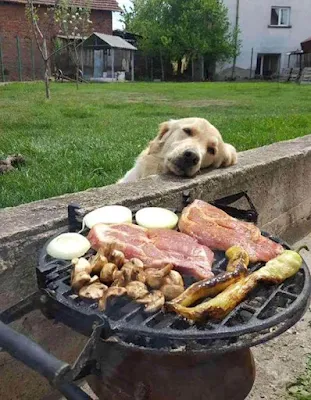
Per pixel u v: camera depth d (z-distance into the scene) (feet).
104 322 1.51
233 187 3.83
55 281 1.76
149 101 16.99
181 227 2.20
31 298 1.89
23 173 5.18
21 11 34.42
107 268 1.75
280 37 44.29
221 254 2.07
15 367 2.47
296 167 4.78
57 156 6.19
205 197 3.51
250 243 2.09
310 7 43.57
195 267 1.86
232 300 1.66
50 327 2.57
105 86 27.30
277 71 45.32
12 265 2.29
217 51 43.57
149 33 43.50
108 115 11.67
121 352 1.70
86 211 2.48
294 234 5.09
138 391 1.77
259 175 4.17
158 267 1.84
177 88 26.02
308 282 1.87
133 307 1.63
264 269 1.85
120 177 5.17
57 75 35.09
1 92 19.44
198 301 1.71
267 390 2.92
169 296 1.71
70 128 9.18
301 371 3.10
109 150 6.66
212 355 1.72
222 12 42.34
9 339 1.47
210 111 13.41
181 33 42.47
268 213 4.48
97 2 40.40
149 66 46.01
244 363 1.92
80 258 1.86
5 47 34.47
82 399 1.42
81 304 1.62
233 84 32.32
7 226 2.35
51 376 1.36
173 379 1.77
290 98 19.06
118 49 41.01
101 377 1.78
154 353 1.52
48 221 2.44
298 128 9.07
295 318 1.73
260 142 7.30
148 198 3.01
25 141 7.23
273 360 3.20
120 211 2.34
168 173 3.63
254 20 43.78
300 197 5.02
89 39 38.78
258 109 14.16
